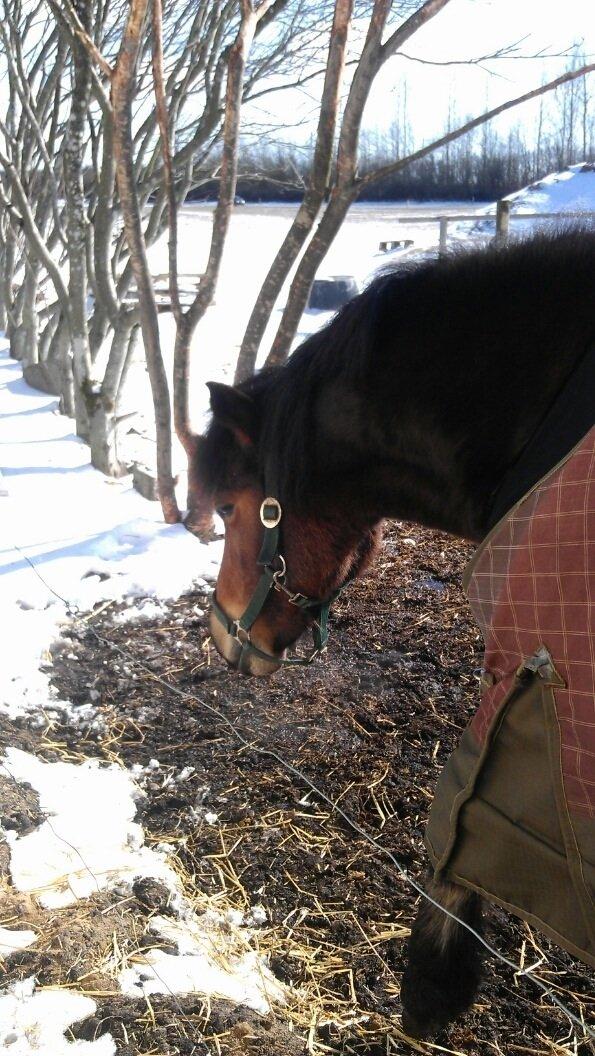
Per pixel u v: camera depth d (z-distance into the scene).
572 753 1.30
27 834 2.40
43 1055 1.74
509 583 1.36
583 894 1.32
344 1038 1.88
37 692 3.08
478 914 1.74
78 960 1.98
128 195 3.37
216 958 2.04
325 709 3.03
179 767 2.75
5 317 10.08
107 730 2.91
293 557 1.90
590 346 1.48
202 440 1.94
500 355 1.54
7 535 4.24
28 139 7.21
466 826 1.50
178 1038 1.79
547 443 1.44
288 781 2.68
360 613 3.68
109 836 2.42
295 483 1.78
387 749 2.82
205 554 4.14
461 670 3.25
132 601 3.76
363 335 1.61
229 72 2.94
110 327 5.65
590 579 1.25
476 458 1.58
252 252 15.72
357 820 2.53
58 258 7.49
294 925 2.18
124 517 4.50
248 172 7.31
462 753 1.54
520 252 1.57
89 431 5.30
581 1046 1.90
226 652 2.17
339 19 2.79
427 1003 1.77
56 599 3.69
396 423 1.64
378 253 13.62
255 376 1.93
